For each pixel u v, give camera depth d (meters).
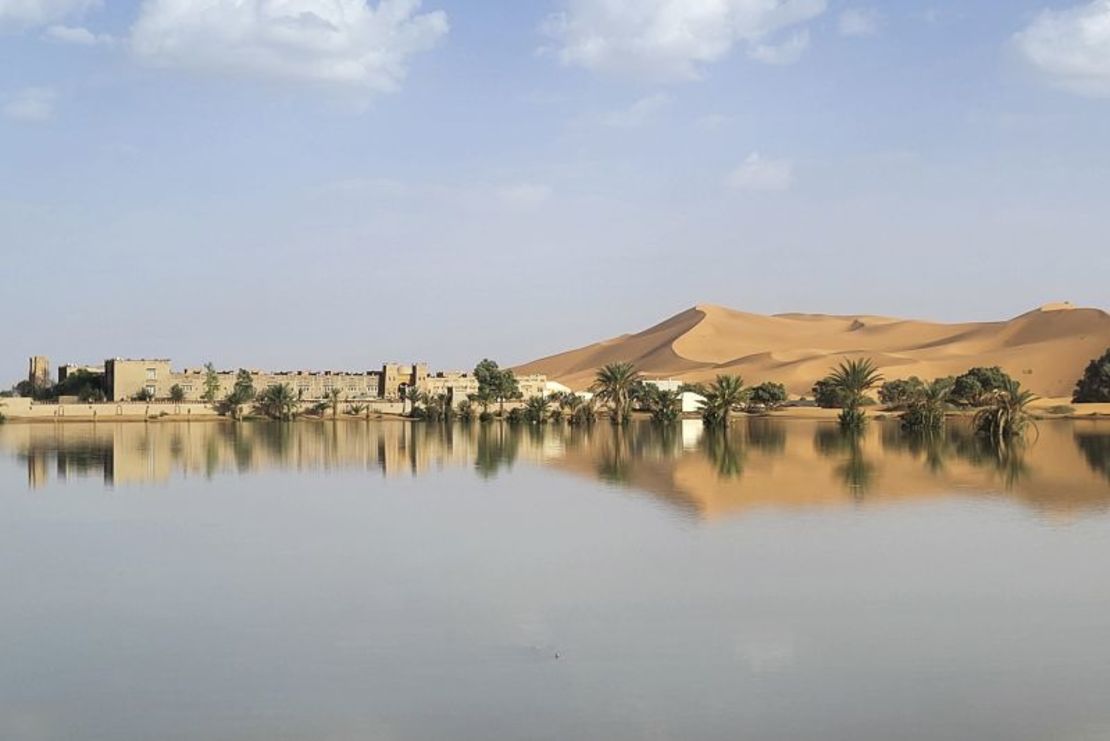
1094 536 46.84
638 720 24.73
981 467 78.25
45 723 24.92
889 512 54.41
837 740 23.53
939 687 26.75
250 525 52.69
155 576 40.31
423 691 26.75
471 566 41.53
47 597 37.00
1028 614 33.41
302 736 24.02
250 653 30.06
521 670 28.30
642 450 100.00
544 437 124.38
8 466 85.38
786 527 49.75
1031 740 23.48
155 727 24.64
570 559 42.62
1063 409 176.25
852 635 31.22
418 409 188.12
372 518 54.81
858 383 134.50
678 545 45.38
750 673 27.91
